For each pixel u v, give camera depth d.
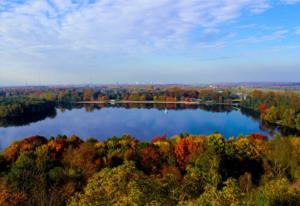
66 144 65.88
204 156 49.69
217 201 17.89
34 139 69.62
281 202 26.80
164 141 72.38
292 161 53.03
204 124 137.12
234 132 118.81
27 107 179.38
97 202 18.25
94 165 51.22
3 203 29.42
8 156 58.31
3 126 134.75
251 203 18.34
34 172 41.56
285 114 136.75
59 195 33.97
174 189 20.91
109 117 162.50
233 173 52.53
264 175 49.31
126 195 18.23
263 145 64.88
